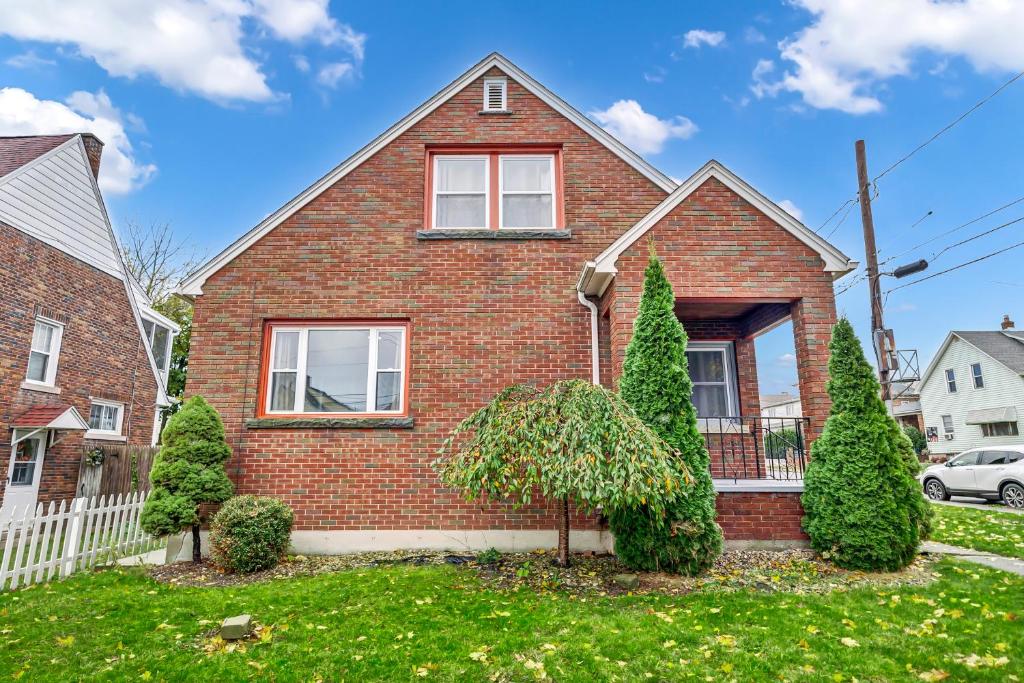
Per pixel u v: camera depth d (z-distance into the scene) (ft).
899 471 20.99
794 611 16.42
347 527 25.40
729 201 25.59
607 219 29.07
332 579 20.63
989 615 15.79
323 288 27.86
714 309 28.89
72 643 14.92
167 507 22.81
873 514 20.44
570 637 14.75
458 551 24.94
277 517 23.20
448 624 15.87
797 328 25.21
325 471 25.88
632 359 22.52
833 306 24.76
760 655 13.53
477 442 20.70
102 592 19.69
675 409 21.18
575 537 24.98
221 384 26.68
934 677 12.27
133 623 16.46
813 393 23.99
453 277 28.04
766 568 20.72
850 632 14.78
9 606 18.06
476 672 12.93
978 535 28.14
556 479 18.54
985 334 95.91
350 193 28.94
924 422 103.55
